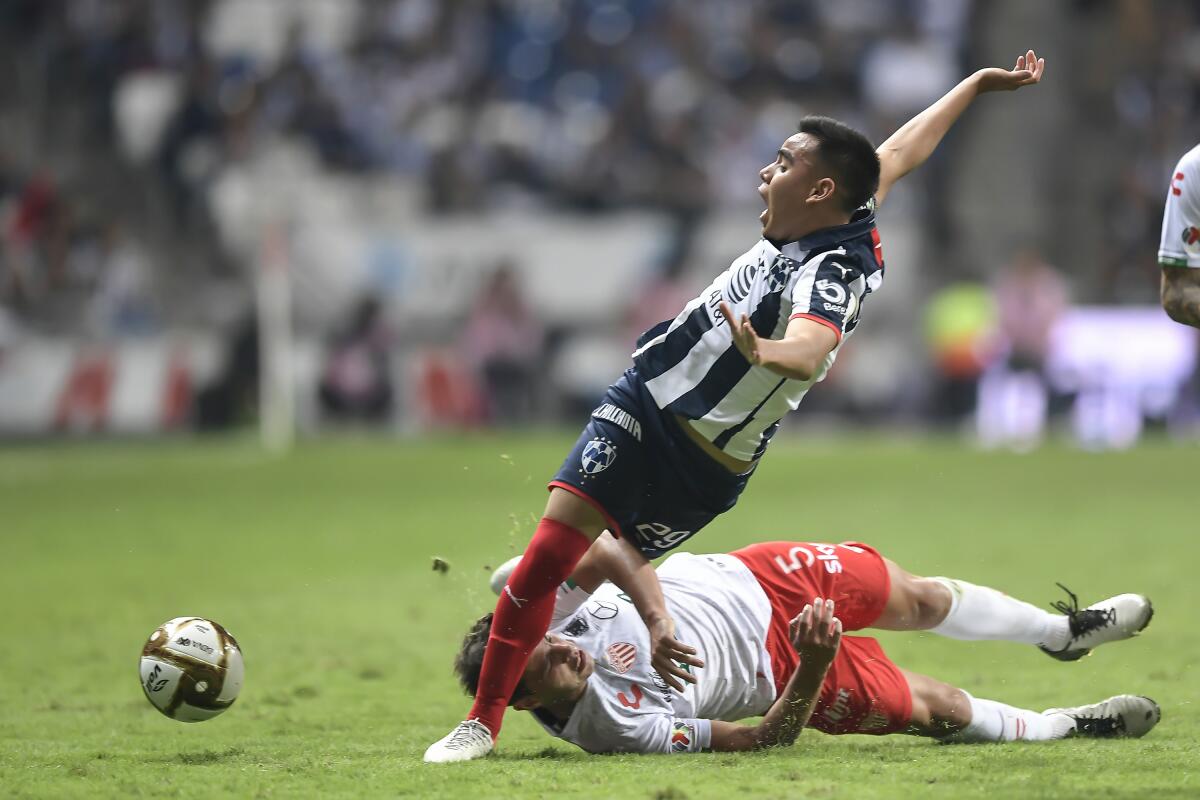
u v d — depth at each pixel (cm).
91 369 7144
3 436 7019
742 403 1600
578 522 1625
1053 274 7731
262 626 2817
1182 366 7306
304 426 7256
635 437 1631
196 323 7531
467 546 3859
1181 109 8594
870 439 7300
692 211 7594
